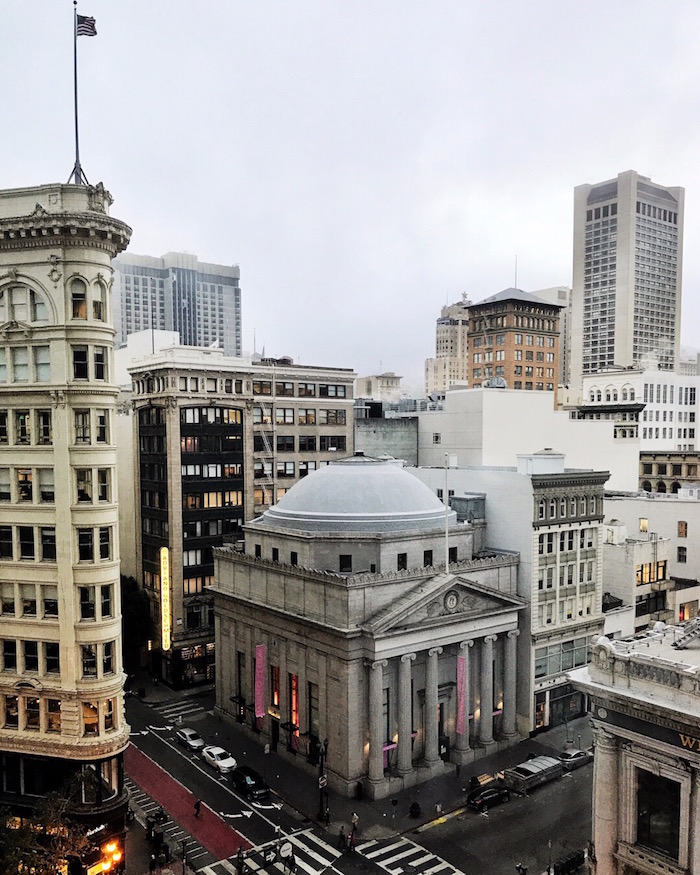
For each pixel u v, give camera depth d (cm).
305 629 6131
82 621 4597
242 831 5169
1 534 4731
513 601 6650
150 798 5631
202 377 8344
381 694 5706
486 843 5003
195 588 8350
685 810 3041
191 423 8288
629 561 8156
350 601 5703
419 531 6481
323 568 6359
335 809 5484
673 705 3019
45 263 4494
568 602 7300
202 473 8400
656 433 15488
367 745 5812
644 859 3186
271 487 9231
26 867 3962
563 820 5312
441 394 14325
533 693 6888
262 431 9100
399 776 5828
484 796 5494
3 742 4675
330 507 6650
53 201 4469
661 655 3347
